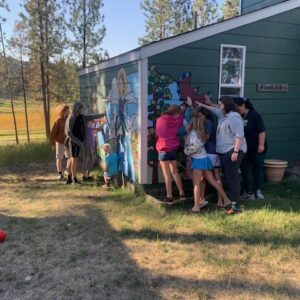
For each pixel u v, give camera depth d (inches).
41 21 571.5
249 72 279.3
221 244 178.7
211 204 241.6
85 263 162.2
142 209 234.2
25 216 228.1
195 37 253.6
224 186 263.3
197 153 220.1
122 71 277.6
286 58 290.8
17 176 352.5
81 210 238.4
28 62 590.9
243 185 267.1
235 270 153.0
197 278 147.3
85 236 193.2
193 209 224.7
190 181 264.4
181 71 253.3
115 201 256.5
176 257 166.1
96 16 638.5
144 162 251.8
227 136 216.2
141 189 254.5
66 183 316.8
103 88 337.1
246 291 137.2
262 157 245.8
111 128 315.9
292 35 289.3
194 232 194.2
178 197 254.1
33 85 606.2
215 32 259.9
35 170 379.6
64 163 415.5
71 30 625.9
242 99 239.9
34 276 151.5
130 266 158.4
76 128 300.7
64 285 143.9
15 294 138.4
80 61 643.5
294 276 148.3
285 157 305.7
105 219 219.5
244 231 192.7
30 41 574.6
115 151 307.6
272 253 167.5
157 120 237.6
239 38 269.7
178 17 872.9
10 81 580.7
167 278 147.6
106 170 295.9
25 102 595.2
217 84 267.3
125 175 286.2
